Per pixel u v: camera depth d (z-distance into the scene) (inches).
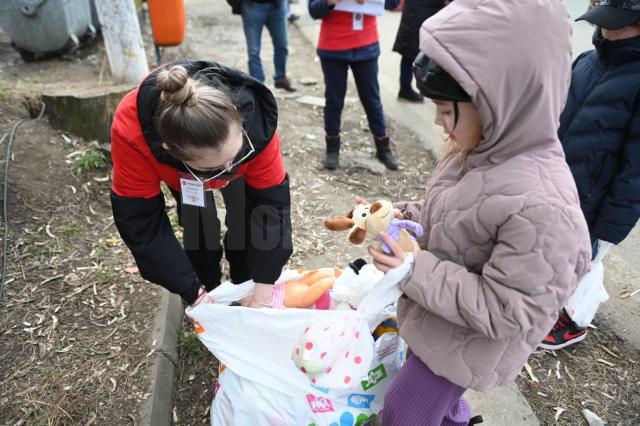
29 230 104.4
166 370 78.7
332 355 58.7
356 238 53.2
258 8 191.5
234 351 66.2
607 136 72.2
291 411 64.9
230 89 53.4
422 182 150.9
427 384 57.5
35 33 200.4
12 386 73.5
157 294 92.0
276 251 66.9
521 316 44.9
